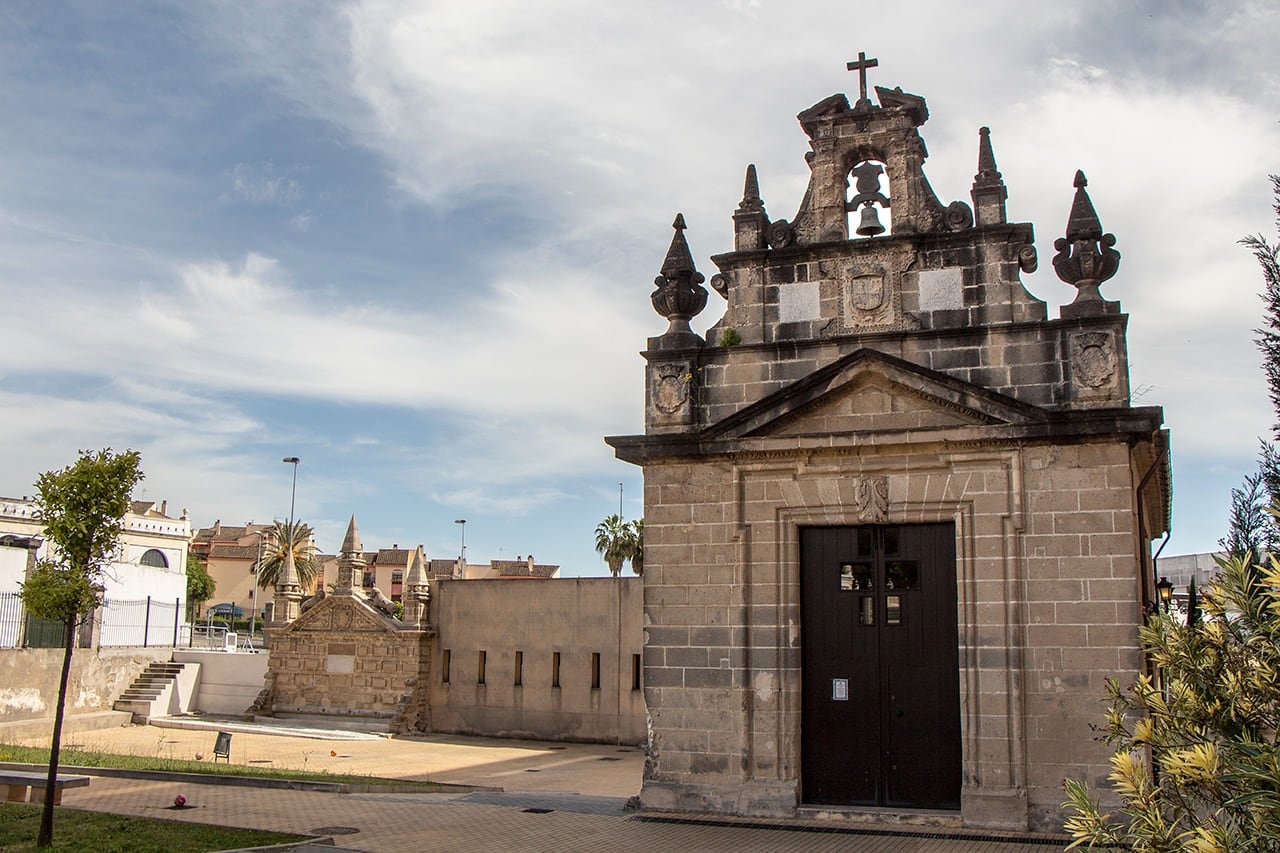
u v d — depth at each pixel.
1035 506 17.33
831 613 18.56
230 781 22.56
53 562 16.80
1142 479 18.92
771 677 18.34
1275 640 8.56
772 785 17.98
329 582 113.56
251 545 117.88
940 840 16.17
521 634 44.62
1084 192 18.05
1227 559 9.41
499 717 44.31
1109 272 17.66
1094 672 16.66
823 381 18.52
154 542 63.56
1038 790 16.67
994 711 17.03
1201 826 7.84
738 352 19.56
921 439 17.81
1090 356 17.38
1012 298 18.20
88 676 43.72
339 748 39.00
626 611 42.91
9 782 18.64
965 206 18.81
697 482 19.30
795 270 19.58
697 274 20.42
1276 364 13.23
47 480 16.23
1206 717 8.62
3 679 37.78
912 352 18.53
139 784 22.03
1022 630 17.08
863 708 18.14
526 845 15.79
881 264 19.00
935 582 18.08
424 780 30.69
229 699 49.41
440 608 46.53
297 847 15.04
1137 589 16.69
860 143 19.66
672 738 18.70
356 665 46.69
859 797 17.91
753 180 20.30
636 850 15.52
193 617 94.88
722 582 18.86
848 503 18.39
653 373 19.95
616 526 85.81
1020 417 17.39
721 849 15.60
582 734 42.69
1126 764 8.64
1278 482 14.83
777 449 18.64
